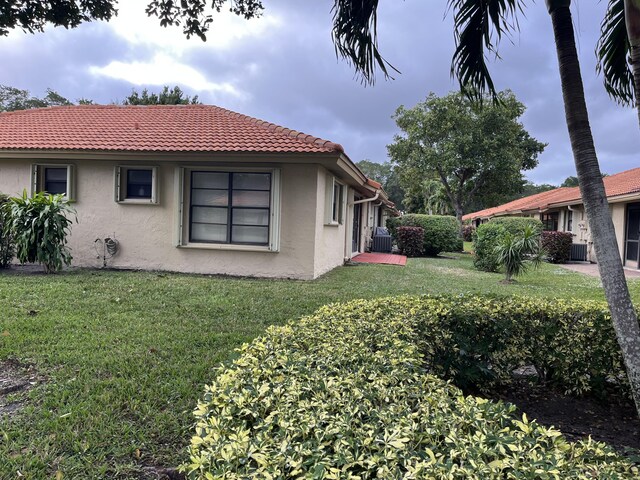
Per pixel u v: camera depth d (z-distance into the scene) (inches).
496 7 140.6
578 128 101.6
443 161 1032.2
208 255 362.6
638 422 121.2
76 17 251.3
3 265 356.8
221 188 360.5
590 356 131.8
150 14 230.1
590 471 49.3
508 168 1024.9
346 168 378.6
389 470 45.4
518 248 398.3
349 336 100.7
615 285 96.2
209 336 178.5
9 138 382.0
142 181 372.2
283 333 102.0
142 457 95.0
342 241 495.8
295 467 45.9
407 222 768.3
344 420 55.9
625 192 530.3
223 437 53.4
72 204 374.0
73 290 261.4
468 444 50.8
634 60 91.0
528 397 135.6
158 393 123.6
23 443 97.9
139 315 209.5
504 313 132.0
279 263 355.9
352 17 146.9
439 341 122.7
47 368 140.8
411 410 62.5
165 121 415.2
